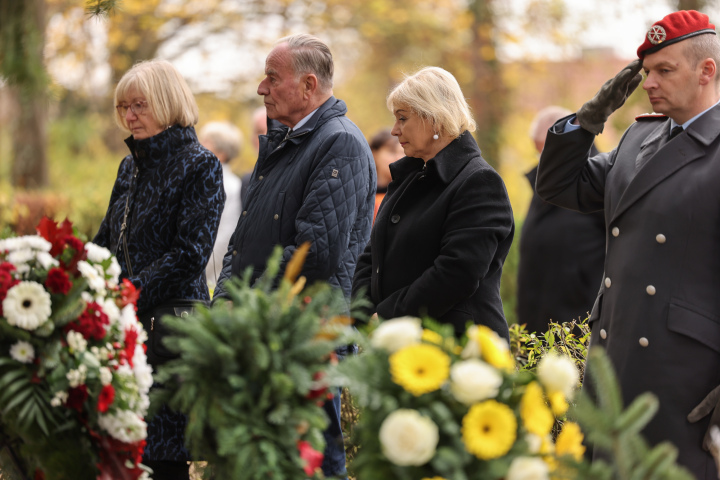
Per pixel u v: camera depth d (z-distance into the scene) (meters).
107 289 4.75
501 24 29.88
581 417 3.52
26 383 4.33
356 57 39.88
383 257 6.07
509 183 33.03
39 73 14.04
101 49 28.16
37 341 4.38
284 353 3.98
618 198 5.45
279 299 4.10
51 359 4.35
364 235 6.45
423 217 5.85
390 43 38.53
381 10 34.78
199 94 30.91
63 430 4.43
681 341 5.00
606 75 33.94
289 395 3.94
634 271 5.19
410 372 3.56
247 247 6.22
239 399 3.92
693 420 4.95
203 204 6.43
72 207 15.34
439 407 3.50
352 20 34.81
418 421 3.43
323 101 6.41
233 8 30.41
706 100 5.21
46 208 14.95
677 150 5.18
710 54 5.14
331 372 3.75
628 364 5.14
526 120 34.31
